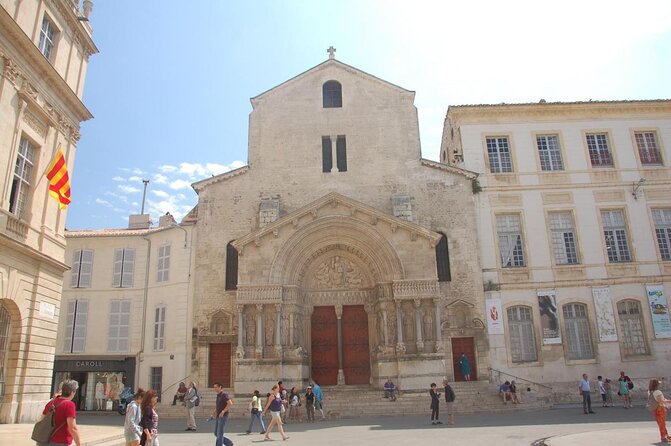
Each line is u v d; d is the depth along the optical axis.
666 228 30.30
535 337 28.11
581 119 31.81
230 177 31.16
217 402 13.59
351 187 30.89
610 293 28.81
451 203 30.25
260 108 32.47
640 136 31.83
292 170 31.25
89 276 31.92
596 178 30.70
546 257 29.34
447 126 35.03
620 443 11.94
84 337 30.94
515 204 30.23
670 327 28.33
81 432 16.53
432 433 16.14
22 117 18.52
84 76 23.41
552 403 25.05
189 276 29.81
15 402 18.00
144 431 10.11
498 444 13.30
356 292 29.06
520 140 31.38
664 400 12.27
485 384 26.50
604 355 27.86
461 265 29.16
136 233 32.19
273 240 27.86
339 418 22.64
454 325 28.17
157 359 29.64
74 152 22.69
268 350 26.47
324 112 32.31
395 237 27.70
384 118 32.12
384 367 26.17
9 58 17.52
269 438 16.27
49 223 20.42
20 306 18.36
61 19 21.28
